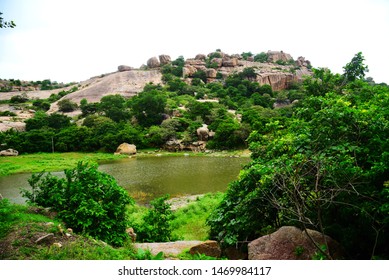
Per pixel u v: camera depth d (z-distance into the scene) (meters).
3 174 28.89
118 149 48.81
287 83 104.06
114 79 104.69
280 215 8.02
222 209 8.29
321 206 5.73
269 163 5.82
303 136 6.02
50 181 7.66
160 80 106.62
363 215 5.38
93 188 7.13
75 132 53.00
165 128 54.25
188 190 21.89
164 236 8.80
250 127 47.19
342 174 5.36
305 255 5.79
